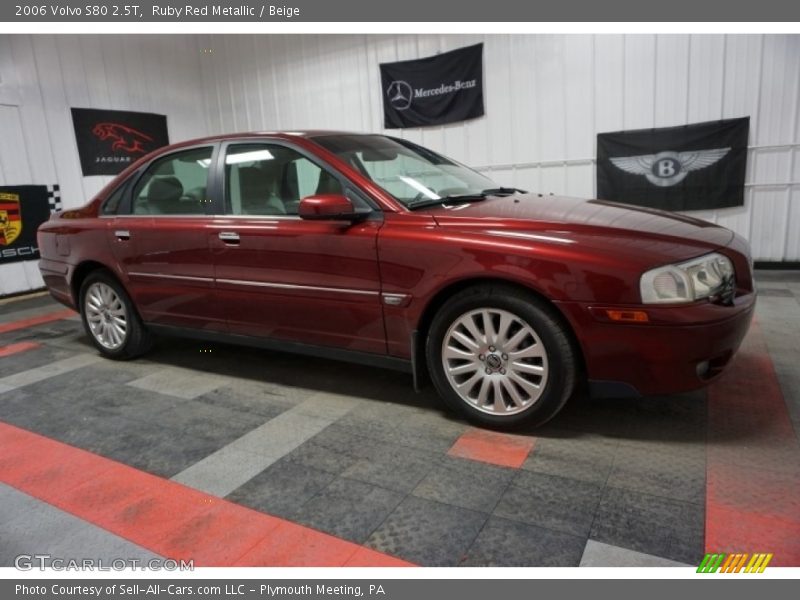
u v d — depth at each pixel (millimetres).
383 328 2520
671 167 6145
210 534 1807
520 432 2357
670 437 2250
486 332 2281
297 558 1670
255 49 8594
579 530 1711
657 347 2023
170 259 3148
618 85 6203
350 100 7969
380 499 1939
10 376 3535
